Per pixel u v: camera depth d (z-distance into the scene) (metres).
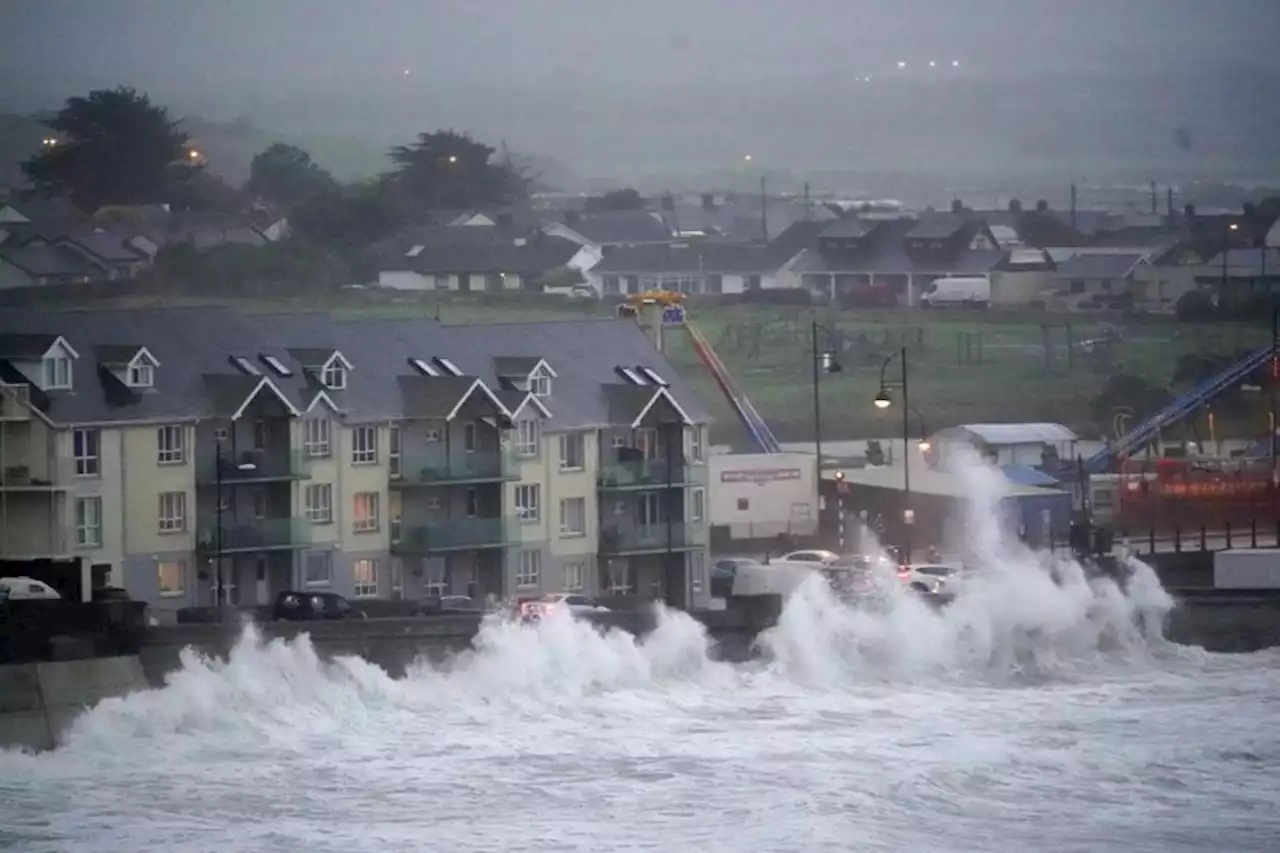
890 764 173.88
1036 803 163.12
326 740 180.75
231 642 188.00
